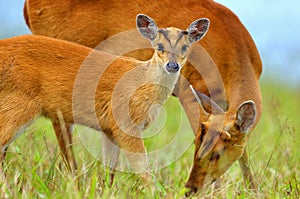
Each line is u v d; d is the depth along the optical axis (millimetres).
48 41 12680
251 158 13664
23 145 13641
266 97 17969
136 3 14336
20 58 12297
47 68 12469
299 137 15141
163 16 14219
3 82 12125
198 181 12352
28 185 11375
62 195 10953
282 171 13617
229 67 13734
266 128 17312
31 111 12406
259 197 11859
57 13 14516
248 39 14352
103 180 12023
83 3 14453
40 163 12641
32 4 14594
